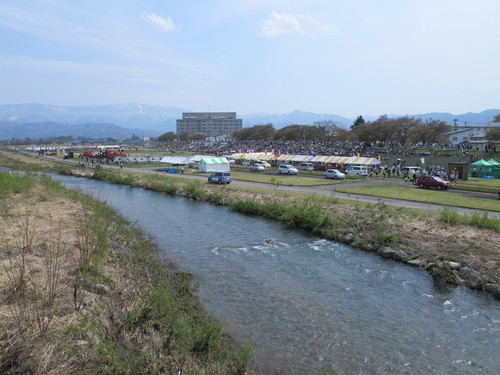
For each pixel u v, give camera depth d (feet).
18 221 66.39
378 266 55.11
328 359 30.35
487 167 188.55
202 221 87.97
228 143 530.27
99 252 49.03
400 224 70.85
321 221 75.82
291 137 459.73
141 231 75.20
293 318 37.58
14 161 290.15
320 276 50.49
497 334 35.53
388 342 33.45
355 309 40.29
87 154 352.69
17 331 24.73
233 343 32.17
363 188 132.87
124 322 31.22
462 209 89.15
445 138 314.35
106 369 23.40
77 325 28.17
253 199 106.42
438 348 32.68
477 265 50.49
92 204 92.17
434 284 48.32
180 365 26.55
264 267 53.93
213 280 48.08
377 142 338.75
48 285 34.45
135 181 167.02
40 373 20.95
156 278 45.70
